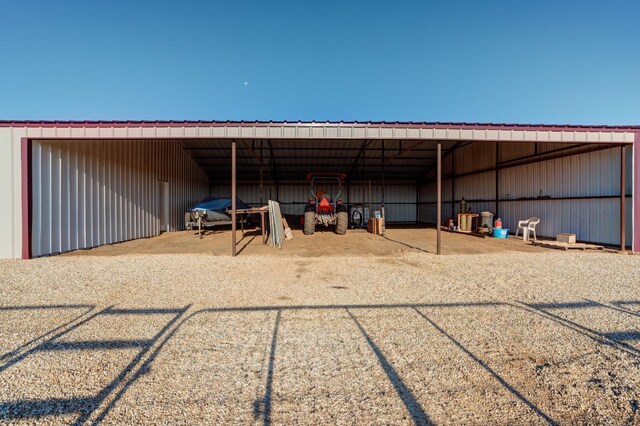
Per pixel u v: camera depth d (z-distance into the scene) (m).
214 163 13.58
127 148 8.49
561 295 3.54
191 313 2.97
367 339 2.42
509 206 10.23
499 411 1.61
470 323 2.73
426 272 4.69
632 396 1.73
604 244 7.26
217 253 6.46
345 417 1.56
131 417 1.55
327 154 12.69
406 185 16.14
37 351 2.22
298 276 4.44
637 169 6.59
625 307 3.15
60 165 6.33
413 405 1.65
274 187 15.31
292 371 1.98
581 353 2.21
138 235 9.01
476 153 11.91
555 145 8.49
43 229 5.96
